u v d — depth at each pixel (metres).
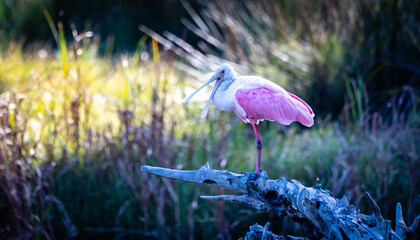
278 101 8.59
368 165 11.82
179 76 15.70
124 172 11.43
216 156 11.95
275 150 12.67
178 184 11.67
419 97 14.13
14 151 10.93
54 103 12.36
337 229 6.55
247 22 17.39
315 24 16.14
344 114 13.49
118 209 11.77
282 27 16.73
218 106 9.02
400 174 11.77
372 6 14.93
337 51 15.41
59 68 13.70
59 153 12.16
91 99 12.30
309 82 15.32
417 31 14.66
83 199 11.80
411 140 12.17
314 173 11.88
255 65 16.02
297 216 7.29
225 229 11.11
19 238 10.88
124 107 13.23
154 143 11.77
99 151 11.91
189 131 13.01
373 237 6.40
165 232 11.39
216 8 18.89
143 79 15.09
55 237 11.58
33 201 11.23
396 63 14.88
